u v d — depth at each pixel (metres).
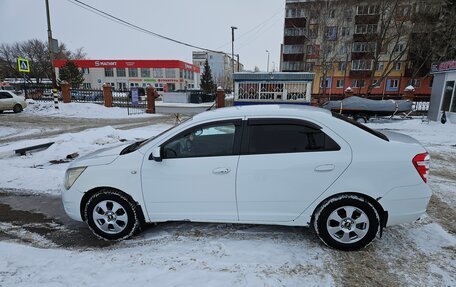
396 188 2.92
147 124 15.59
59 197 4.91
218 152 3.18
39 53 57.25
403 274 2.73
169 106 23.28
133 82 56.56
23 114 19.75
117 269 2.83
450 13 27.33
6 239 3.51
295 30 40.62
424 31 28.20
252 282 2.61
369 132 3.10
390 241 3.30
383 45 28.31
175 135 3.25
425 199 2.95
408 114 15.96
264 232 3.53
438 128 12.35
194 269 2.81
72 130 13.31
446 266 2.84
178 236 3.47
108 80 56.41
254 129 3.15
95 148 8.51
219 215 3.23
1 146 9.15
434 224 3.73
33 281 2.65
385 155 2.93
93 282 2.63
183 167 3.17
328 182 2.97
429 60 33.56
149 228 3.71
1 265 2.92
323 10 28.88
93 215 3.39
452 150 8.55
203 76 60.28
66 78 48.38
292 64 41.69
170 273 2.75
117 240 3.42
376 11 29.31
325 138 3.03
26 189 5.25
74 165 3.48
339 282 2.62
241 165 3.08
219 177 3.12
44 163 7.05
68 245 3.35
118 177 3.28
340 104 14.94
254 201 3.12
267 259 2.96
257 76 17.14
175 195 3.24
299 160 3.00
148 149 3.30
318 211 3.05
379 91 39.72
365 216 2.99
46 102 23.95
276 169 3.02
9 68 57.00
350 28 35.16
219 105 23.48
